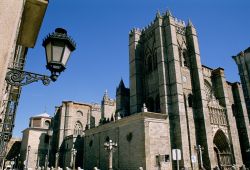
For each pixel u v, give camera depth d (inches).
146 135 1552.7
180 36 2212.1
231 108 2148.1
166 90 1877.5
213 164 1692.9
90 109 3255.4
